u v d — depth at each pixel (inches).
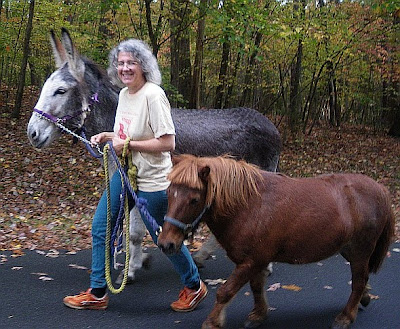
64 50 178.5
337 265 213.8
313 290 184.2
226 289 133.2
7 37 518.0
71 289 176.6
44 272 194.7
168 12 431.8
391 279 199.6
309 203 137.5
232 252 135.1
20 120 495.2
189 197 125.2
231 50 582.2
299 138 605.6
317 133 675.4
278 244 135.3
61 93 173.2
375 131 719.7
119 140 148.6
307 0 543.2
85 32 469.1
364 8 568.1
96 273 156.3
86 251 227.9
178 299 169.3
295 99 614.9
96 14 455.5
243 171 134.6
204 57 608.7
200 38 462.0
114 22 473.7
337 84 738.8
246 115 212.7
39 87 650.8
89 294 157.4
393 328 152.6
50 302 163.9
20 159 391.9
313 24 482.6
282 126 660.1
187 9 426.0
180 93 507.5
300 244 136.6
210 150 199.2
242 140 206.5
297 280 194.7
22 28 530.9
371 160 527.8
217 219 133.4
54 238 248.2
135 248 182.9
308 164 498.3
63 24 505.0
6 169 368.5
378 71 668.1
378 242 153.7
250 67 577.6
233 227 133.4
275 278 196.5
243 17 383.2
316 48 578.2
